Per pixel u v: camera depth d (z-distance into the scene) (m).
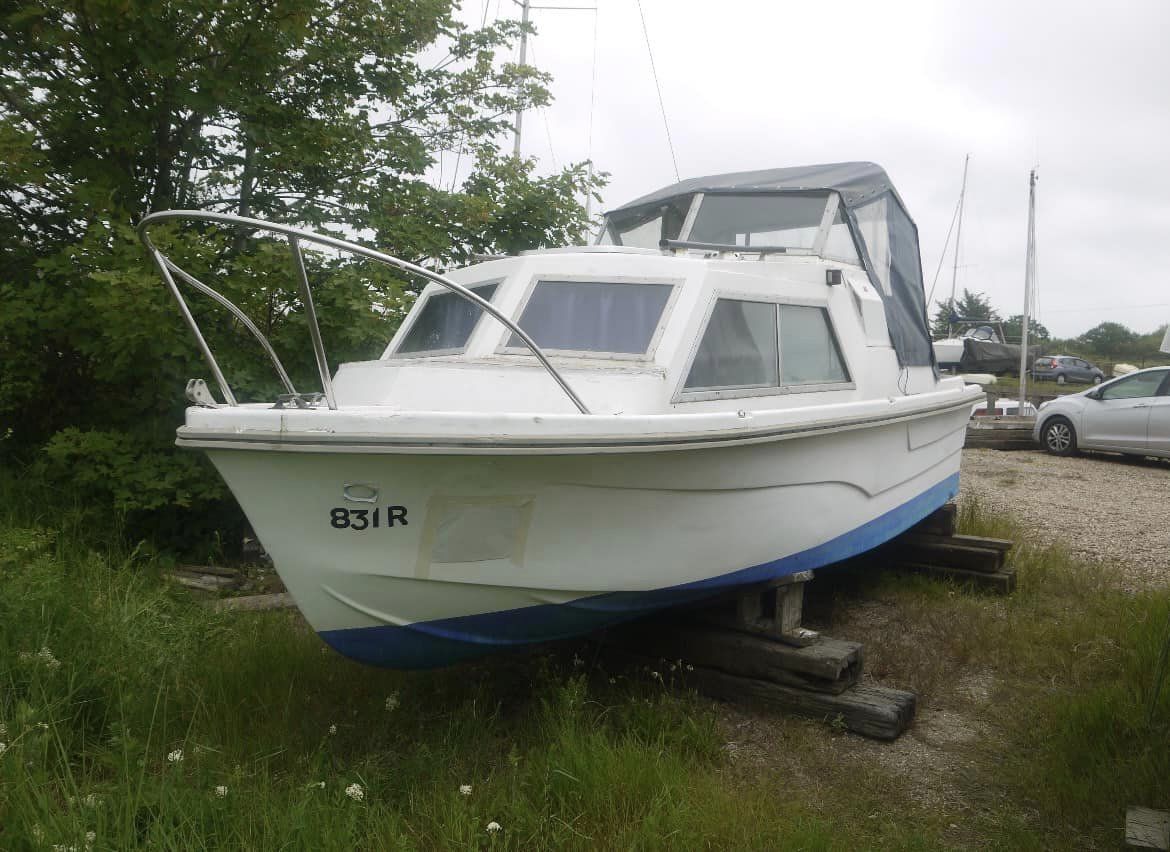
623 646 4.60
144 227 3.11
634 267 4.39
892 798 3.43
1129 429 12.49
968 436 14.48
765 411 4.03
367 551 3.39
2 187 6.94
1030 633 5.15
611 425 3.40
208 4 6.33
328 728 3.78
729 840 3.01
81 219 6.84
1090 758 3.57
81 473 6.00
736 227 5.59
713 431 3.71
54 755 3.44
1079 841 3.13
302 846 2.83
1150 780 3.41
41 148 6.82
